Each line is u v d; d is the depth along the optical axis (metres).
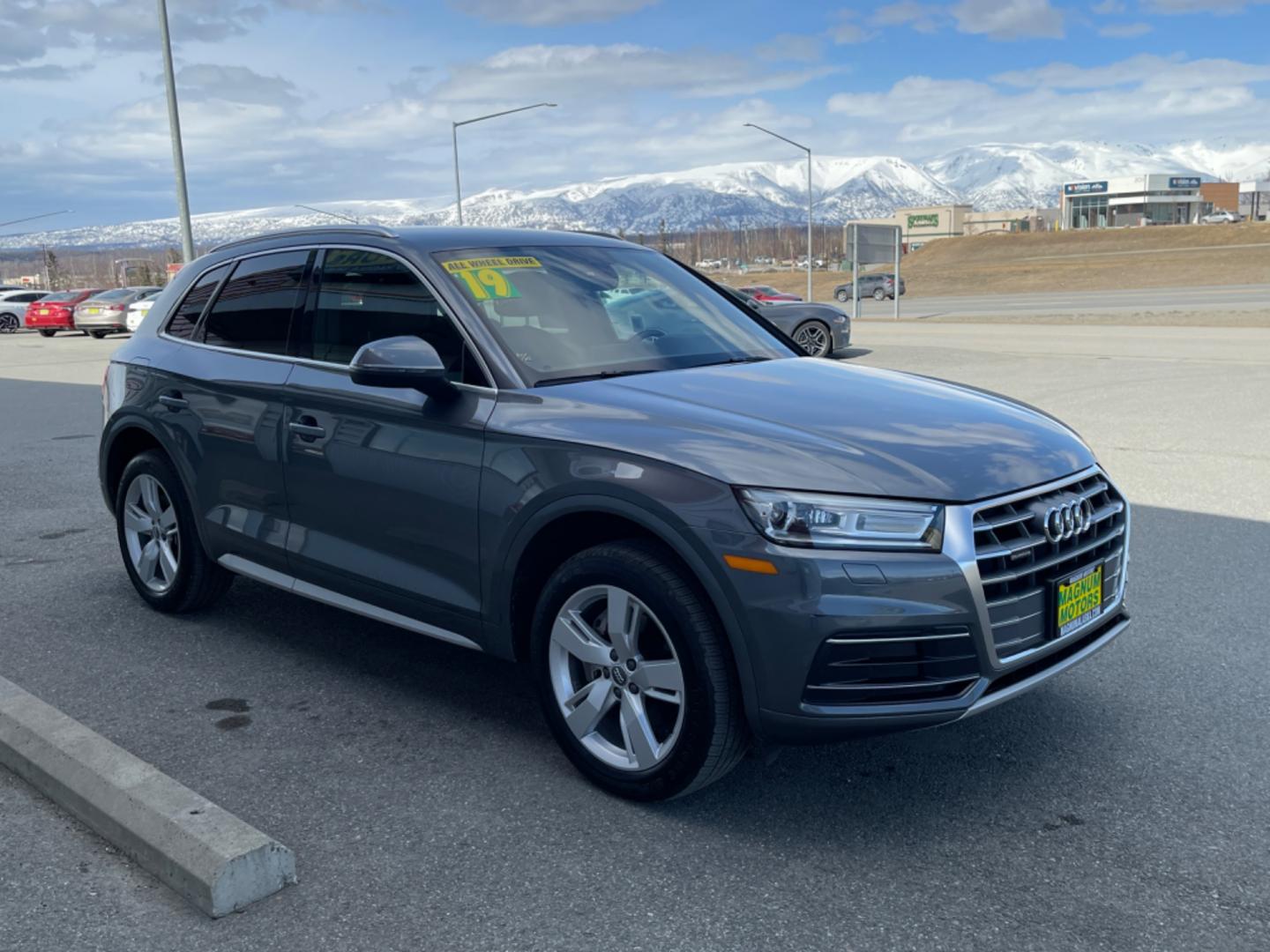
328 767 3.72
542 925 2.82
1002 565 3.16
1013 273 79.50
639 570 3.26
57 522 7.32
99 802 3.24
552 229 4.79
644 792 3.38
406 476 3.88
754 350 4.41
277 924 2.83
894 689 3.05
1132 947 2.70
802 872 3.05
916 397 3.83
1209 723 3.96
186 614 5.32
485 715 4.15
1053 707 4.12
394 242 4.23
